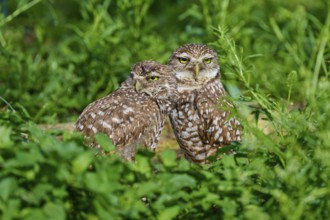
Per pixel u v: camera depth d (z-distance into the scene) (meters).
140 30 17.00
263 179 8.79
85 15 17.03
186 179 8.01
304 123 9.20
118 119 10.74
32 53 18.25
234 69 10.95
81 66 16.44
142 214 7.80
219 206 8.34
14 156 7.66
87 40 16.55
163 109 11.72
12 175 7.59
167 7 23.19
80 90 15.92
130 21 16.83
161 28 21.69
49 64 16.48
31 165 7.48
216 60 12.56
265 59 17.55
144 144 11.05
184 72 12.42
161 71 11.86
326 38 11.82
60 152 7.50
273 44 18.77
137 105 11.07
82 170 7.54
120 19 16.66
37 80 16.11
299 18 16.67
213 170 8.93
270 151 9.22
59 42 19.42
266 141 8.93
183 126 12.31
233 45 11.12
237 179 8.36
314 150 8.86
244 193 8.07
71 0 24.20
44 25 19.88
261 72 16.64
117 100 11.09
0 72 16.61
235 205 8.11
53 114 14.83
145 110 11.10
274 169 8.77
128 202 7.75
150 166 8.21
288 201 7.96
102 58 16.36
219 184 8.27
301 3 21.19
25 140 8.58
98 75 16.31
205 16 16.83
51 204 7.20
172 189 7.95
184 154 12.66
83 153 7.57
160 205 7.88
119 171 7.87
